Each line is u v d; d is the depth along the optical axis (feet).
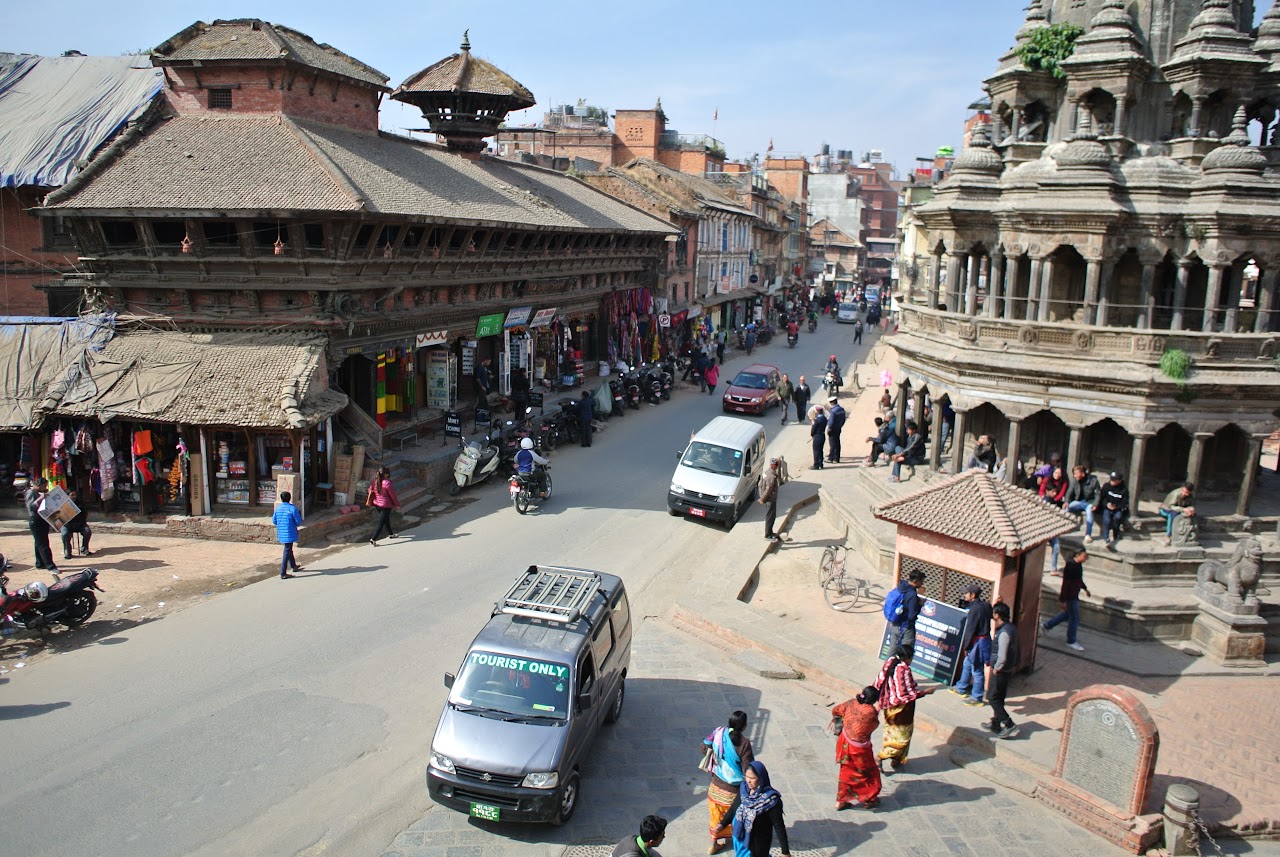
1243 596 52.85
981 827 36.81
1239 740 43.91
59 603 48.24
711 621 54.65
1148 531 62.95
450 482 83.56
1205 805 38.04
